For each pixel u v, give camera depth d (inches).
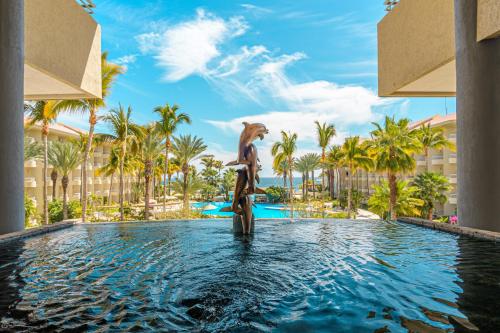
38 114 818.2
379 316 140.4
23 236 331.3
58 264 236.1
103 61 811.4
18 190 332.2
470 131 332.5
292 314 146.4
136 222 499.2
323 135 1296.8
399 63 516.1
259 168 396.8
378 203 1066.7
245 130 379.6
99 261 247.1
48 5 412.8
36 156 1052.5
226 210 399.9
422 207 1069.1
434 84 506.9
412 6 472.4
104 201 1870.1
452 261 228.7
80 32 494.3
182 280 200.2
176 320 140.3
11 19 323.6
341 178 2503.7
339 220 513.0
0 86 312.0
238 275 211.3
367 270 215.3
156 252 283.1
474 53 327.3
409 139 959.6
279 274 213.0
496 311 141.6
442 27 402.0
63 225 427.2
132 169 1784.0
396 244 301.1
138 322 137.7
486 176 319.9
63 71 445.7
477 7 323.0
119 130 973.8
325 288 181.9
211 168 3100.4
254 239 351.3
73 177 1528.1
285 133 1206.3
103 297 168.4
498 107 314.0
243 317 143.6
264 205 2010.3
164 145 1273.4
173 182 1316.4
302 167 1879.9
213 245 316.2
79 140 1503.4
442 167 1439.5
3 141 314.2
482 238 305.6
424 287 176.2
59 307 153.7
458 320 133.0
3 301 161.2
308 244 319.3
